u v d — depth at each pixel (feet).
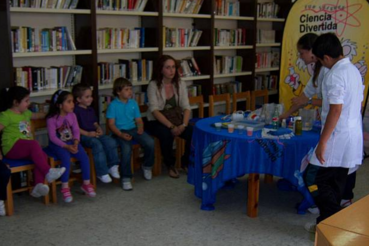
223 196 12.07
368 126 16.33
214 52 18.31
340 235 4.27
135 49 14.28
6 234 9.53
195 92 16.84
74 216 10.56
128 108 13.12
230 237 9.50
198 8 16.12
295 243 9.24
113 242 9.21
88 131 12.49
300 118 10.05
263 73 20.94
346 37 13.24
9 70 11.23
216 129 10.61
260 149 9.78
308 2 13.69
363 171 14.33
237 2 18.03
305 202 10.66
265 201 11.71
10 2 11.23
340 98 7.98
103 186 12.75
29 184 11.90
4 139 10.87
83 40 13.30
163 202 11.54
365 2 12.78
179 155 14.51
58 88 12.88
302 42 10.23
